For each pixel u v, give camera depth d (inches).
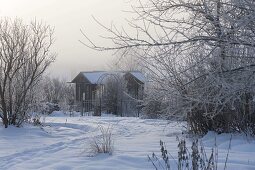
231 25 286.4
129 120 991.6
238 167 288.8
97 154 376.5
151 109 937.5
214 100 336.8
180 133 583.8
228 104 452.8
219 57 307.4
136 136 597.0
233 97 357.1
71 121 959.6
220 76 318.0
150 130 695.1
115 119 1053.8
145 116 1024.2
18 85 706.8
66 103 1739.7
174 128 667.4
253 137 461.4
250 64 307.4
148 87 452.4
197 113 511.2
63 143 530.6
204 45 307.1
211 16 293.0
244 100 436.5
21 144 521.0
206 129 522.0
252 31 287.3
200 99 352.2
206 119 505.4
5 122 679.7
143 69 430.6
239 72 311.4
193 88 356.8
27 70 708.7
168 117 476.1
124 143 480.4
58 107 1614.2
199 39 301.6
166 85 413.7
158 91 422.9
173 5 304.8
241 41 289.1
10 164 365.7
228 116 488.1
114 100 1589.6
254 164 304.2
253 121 474.6
